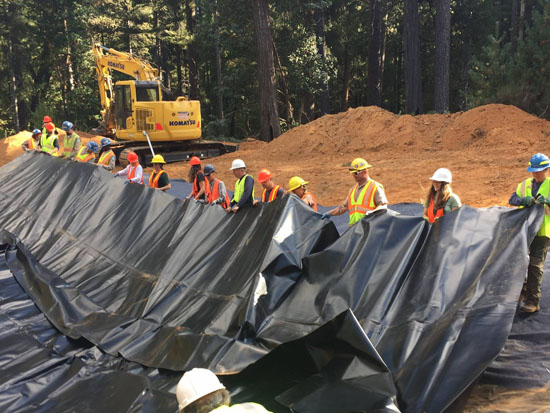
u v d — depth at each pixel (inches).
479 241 216.2
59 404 206.7
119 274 327.6
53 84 2003.0
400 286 214.5
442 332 180.2
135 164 442.6
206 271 276.8
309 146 872.3
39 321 296.8
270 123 1192.2
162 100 942.4
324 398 167.6
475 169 593.0
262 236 263.7
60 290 318.3
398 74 1958.7
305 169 727.1
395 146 798.5
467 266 208.1
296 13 1400.1
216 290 259.3
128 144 900.0
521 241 205.0
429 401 155.3
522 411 163.5
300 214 264.5
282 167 762.8
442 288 203.3
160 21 1913.1
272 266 242.1
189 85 1705.2
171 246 315.0
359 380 169.5
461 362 165.2
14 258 397.1
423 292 206.2
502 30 1724.9
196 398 96.0
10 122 1850.4
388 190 555.5
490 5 1642.5
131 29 1818.4
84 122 1835.6
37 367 239.1
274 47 1354.6
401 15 1819.6
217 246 287.9
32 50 1755.7
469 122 780.0
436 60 1183.6
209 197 369.7
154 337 242.7
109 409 194.1
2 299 332.2
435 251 217.9
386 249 227.8
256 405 105.1
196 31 1562.5
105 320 274.7
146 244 337.4
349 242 235.8
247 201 298.2
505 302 181.9
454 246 215.3
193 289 270.2
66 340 268.7
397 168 653.9
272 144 934.4
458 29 1769.2
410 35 1210.6
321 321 213.0
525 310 226.4
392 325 201.0
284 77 1393.9
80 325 276.2
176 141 935.0
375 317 205.5
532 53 856.3
